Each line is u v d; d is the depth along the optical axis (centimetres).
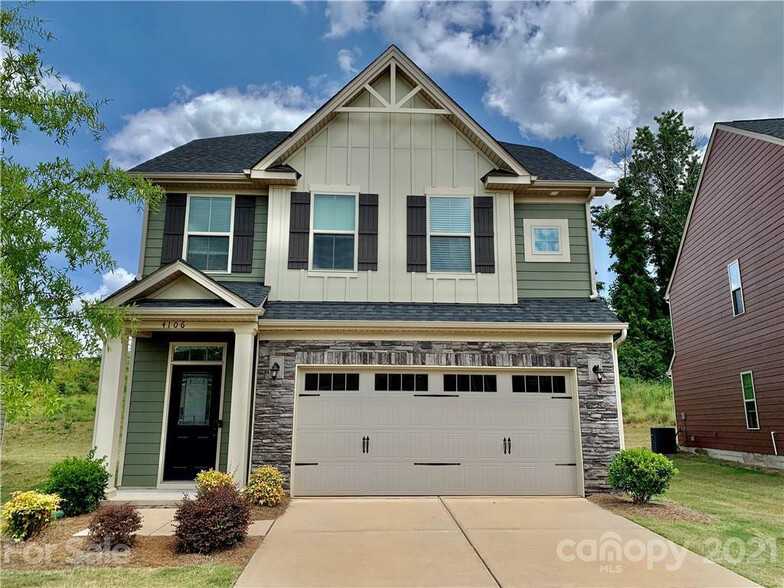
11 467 1352
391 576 512
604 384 938
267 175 1016
